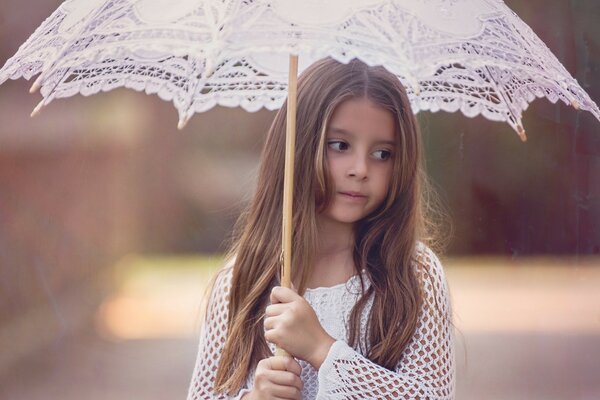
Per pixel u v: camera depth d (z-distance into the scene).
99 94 10.14
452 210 7.61
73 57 2.29
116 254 11.06
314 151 2.58
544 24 5.82
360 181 2.53
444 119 7.52
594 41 5.70
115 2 2.34
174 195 11.94
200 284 11.57
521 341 8.03
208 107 2.85
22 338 8.71
